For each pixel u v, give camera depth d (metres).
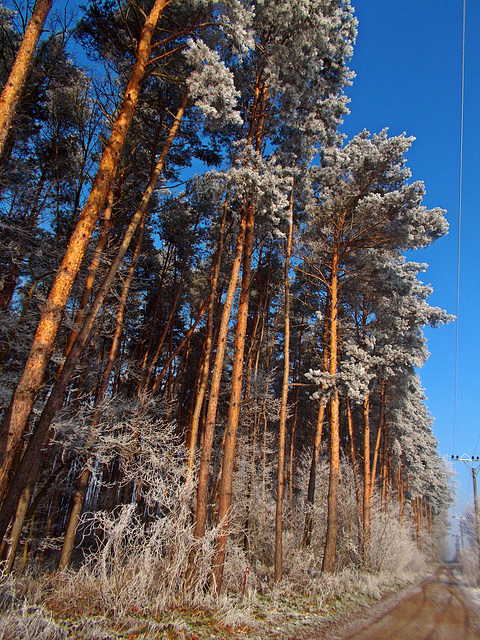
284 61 11.37
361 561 15.85
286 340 14.18
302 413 29.56
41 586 6.55
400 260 19.23
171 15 10.63
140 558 7.27
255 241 19.16
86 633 5.10
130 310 17.33
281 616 7.98
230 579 10.05
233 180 11.28
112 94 11.84
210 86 8.88
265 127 13.69
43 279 11.36
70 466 10.31
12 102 6.82
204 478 9.76
